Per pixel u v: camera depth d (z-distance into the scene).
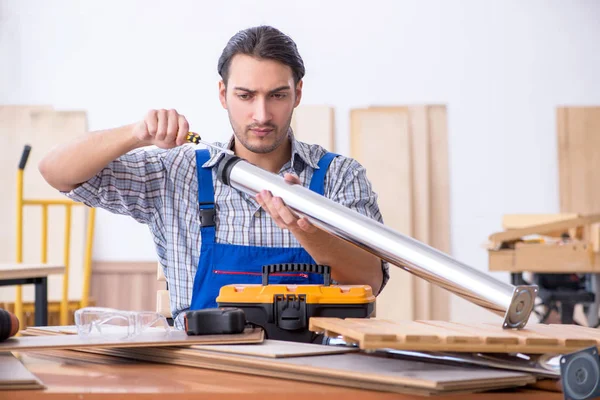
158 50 5.12
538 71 5.14
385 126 5.15
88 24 5.10
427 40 5.16
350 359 0.89
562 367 0.78
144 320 1.07
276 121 1.56
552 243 3.62
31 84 5.08
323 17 5.18
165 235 1.76
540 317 4.41
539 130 5.13
